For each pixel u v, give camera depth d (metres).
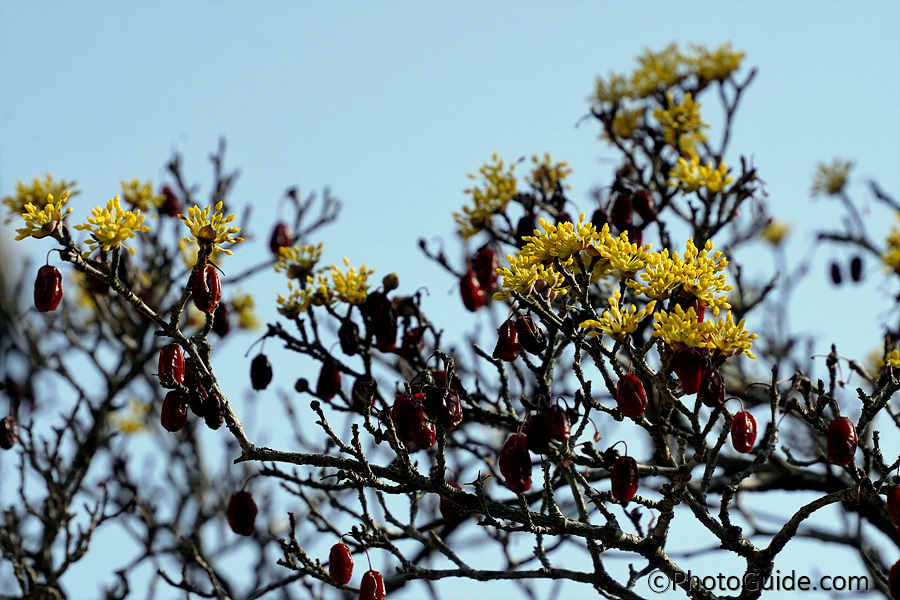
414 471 5.09
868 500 7.42
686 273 4.84
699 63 9.36
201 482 9.97
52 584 7.67
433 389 5.13
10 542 7.87
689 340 4.65
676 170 7.28
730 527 5.25
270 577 9.55
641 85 9.38
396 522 6.18
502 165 7.07
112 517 7.93
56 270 4.79
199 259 4.73
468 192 7.06
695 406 4.88
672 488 5.14
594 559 5.87
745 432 4.94
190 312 9.78
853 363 6.02
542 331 5.40
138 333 8.97
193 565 9.21
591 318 4.89
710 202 7.26
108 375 8.76
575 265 5.59
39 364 9.65
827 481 7.80
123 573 7.70
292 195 9.35
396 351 6.73
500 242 7.11
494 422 6.54
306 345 6.51
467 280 6.84
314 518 6.94
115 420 10.48
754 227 9.34
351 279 6.47
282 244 9.08
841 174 10.17
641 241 6.53
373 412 5.30
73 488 8.05
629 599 5.77
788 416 8.71
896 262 7.66
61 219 4.58
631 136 9.28
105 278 4.60
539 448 4.92
